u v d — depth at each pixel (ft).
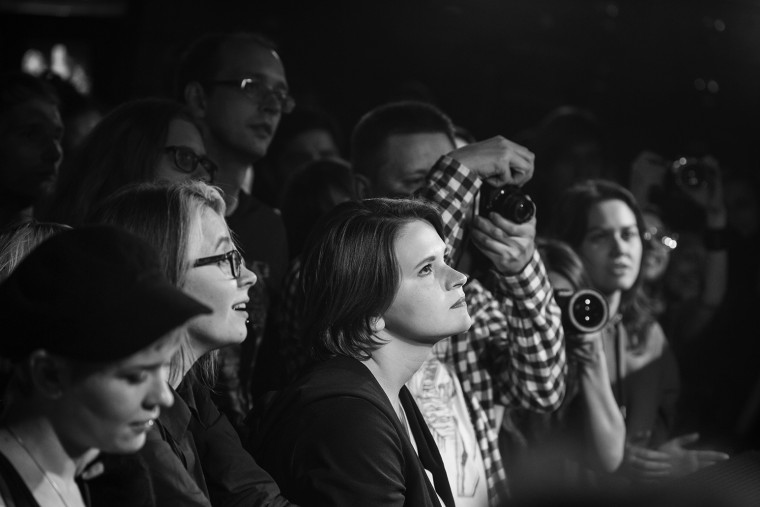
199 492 8.50
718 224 22.91
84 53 30.71
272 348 14.88
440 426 12.89
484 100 32.22
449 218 13.34
